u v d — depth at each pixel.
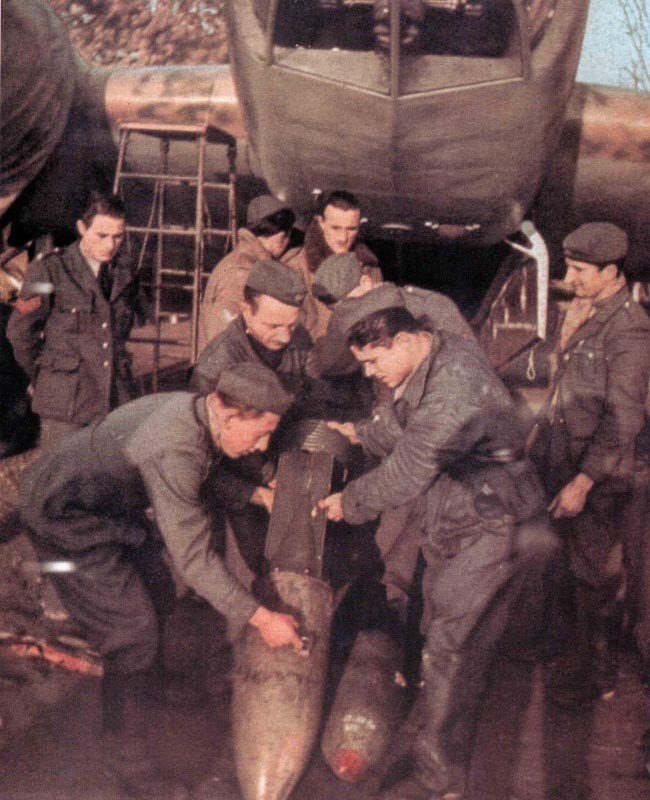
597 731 3.71
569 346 3.98
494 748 3.58
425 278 6.69
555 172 6.47
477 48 5.04
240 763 3.08
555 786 3.35
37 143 6.30
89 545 3.26
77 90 6.68
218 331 4.45
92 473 3.20
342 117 4.90
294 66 4.86
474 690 3.20
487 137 4.93
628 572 4.36
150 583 3.46
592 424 3.87
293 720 3.09
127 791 3.16
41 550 3.34
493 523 3.13
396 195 5.27
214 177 6.86
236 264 4.50
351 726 3.21
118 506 3.29
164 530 3.05
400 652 3.58
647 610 4.34
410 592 3.77
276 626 3.15
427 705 3.19
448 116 4.83
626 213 6.71
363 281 3.94
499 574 3.14
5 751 3.36
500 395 3.15
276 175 5.53
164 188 6.91
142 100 6.66
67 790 3.16
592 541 3.89
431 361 3.11
